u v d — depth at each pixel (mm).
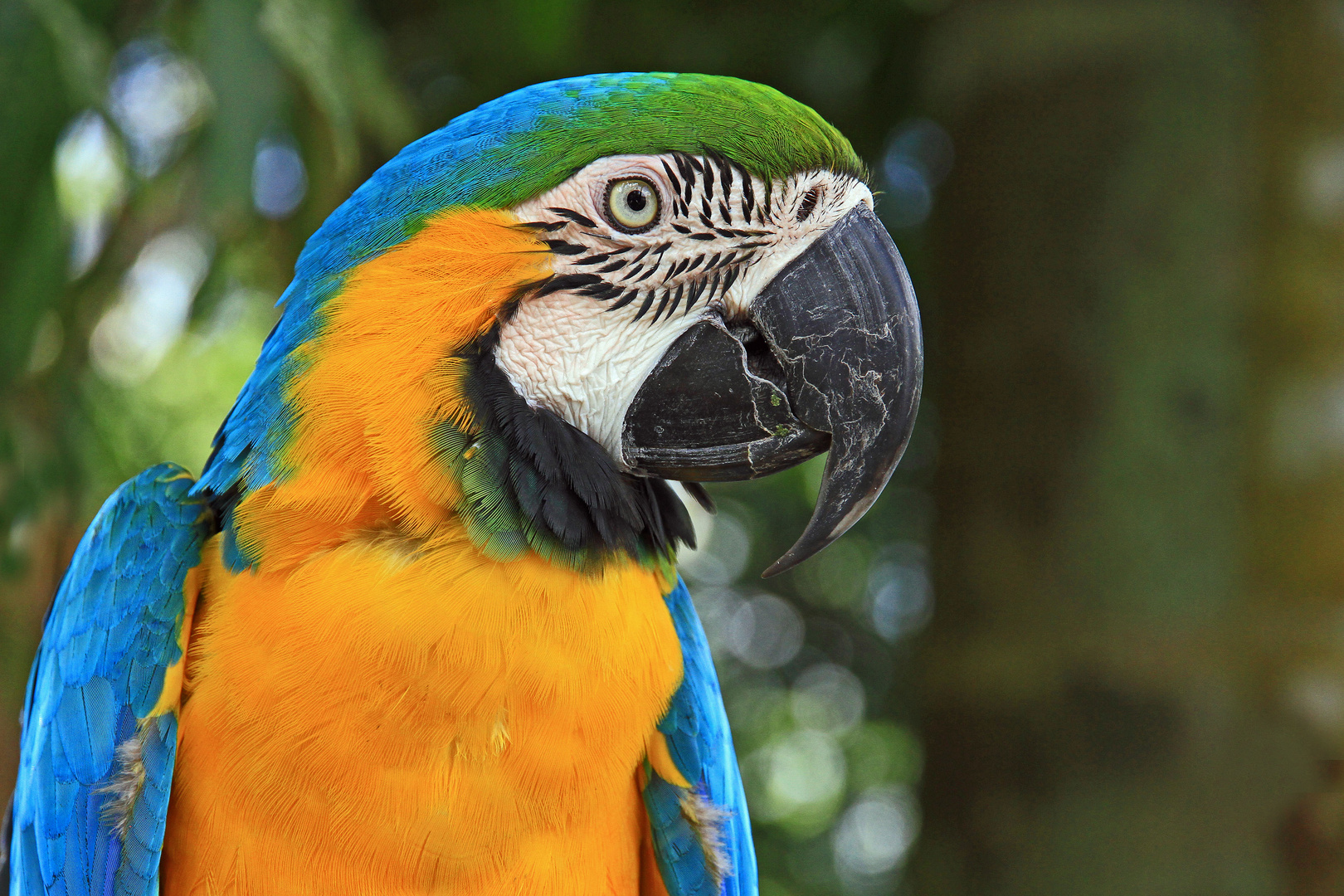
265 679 2436
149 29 4887
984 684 5914
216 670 2498
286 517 2521
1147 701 5566
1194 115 5965
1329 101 5859
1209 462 5727
